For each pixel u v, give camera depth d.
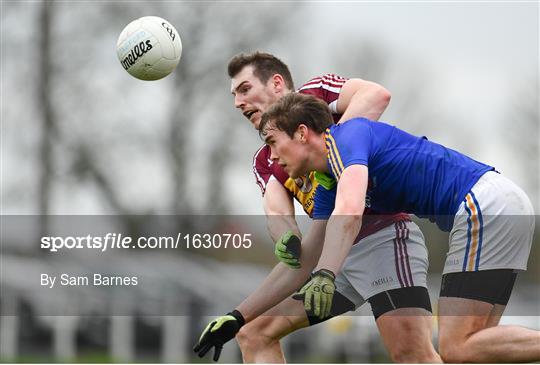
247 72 18.62
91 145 66.81
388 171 16.16
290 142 15.99
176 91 67.25
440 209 16.34
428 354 17.31
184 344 30.03
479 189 16.05
